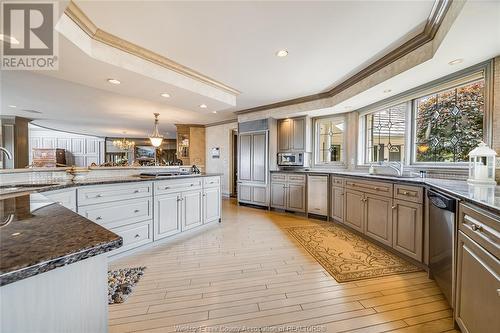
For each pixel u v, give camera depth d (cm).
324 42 221
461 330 136
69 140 966
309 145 469
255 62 267
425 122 288
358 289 186
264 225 374
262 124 488
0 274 43
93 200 230
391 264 229
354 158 410
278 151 497
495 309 102
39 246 56
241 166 532
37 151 883
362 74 295
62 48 187
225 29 199
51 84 328
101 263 64
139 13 177
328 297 175
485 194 137
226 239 307
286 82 335
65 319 56
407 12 176
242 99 426
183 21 188
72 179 255
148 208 276
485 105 208
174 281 198
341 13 178
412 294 179
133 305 165
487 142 206
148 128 793
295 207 441
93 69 229
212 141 695
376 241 283
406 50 227
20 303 49
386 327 144
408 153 306
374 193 277
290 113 444
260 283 195
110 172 309
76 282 58
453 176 238
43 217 83
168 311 158
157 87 286
